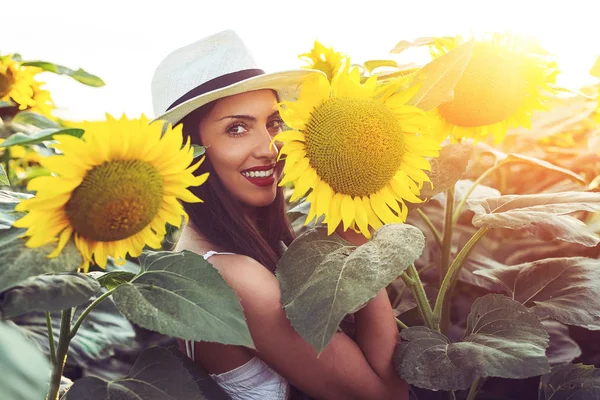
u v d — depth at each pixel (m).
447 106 1.63
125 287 1.07
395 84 1.31
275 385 1.51
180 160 1.04
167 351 1.15
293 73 1.32
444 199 2.19
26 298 0.97
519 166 2.34
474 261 2.16
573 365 1.50
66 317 1.15
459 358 1.24
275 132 1.58
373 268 1.13
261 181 1.53
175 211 1.07
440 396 1.88
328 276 1.15
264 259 1.53
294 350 1.38
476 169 2.40
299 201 2.08
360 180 1.27
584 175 2.25
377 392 1.41
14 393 0.73
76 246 1.00
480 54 1.59
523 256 2.30
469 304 2.18
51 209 0.96
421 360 1.28
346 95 1.27
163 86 1.59
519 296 1.69
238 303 1.06
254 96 1.48
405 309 1.93
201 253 1.50
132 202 0.99
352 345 1.40
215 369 1.52
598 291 1.60
